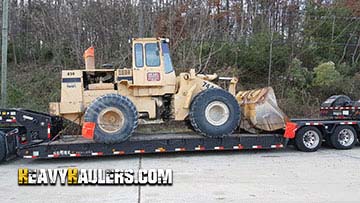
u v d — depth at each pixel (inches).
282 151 449.1
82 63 742.5
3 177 324.8
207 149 410.0
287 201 242.8
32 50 804.0
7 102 618.2
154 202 242.4
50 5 803.4
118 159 402.0
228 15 882.1
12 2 820.0
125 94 416.2
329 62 783.7
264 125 431.2
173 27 787.4
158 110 421.4
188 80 420.8
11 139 391.2
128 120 387.2
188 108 417.4
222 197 252.4
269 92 435.2
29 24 818.8
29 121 400.5
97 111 382.0
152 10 802.8
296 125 442.6
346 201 243.3
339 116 490.9
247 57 776.9
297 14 899.4
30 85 701.9
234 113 411.5
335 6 901.8
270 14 906.7
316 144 447.5
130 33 768.9
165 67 416.5
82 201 249.3
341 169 342.3
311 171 333.7
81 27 770.8
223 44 786.8
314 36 856.9
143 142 396.5
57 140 406.3
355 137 465.7
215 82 459.2
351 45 868.6
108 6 785.6
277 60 784.9
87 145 386.0
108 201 247.8
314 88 770.2
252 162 378.3
